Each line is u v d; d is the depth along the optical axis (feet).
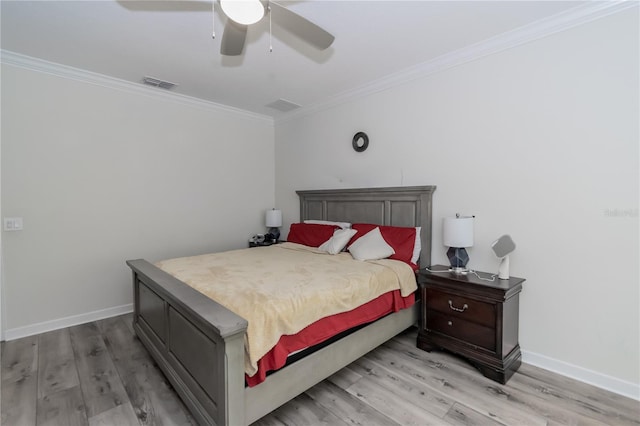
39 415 5.91
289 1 6.42
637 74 6.30
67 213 9.96
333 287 6.67
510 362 7.23
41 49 8.54
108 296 10.82
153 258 11.86
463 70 8.80
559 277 7.34
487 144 8.41
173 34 7.75
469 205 8.84
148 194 11.67
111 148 10.77
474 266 8.78
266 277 7.27
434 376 7.25
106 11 6.79
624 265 6.53
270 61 9.27
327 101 12.69
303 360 5.93
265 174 15.48
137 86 11.12
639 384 6.37
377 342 7.81
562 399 6.39
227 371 4.66
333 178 12.87
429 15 7.00
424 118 9.76
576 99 7.01
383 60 9.25
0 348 8.50
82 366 7.62
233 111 13.96
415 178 10.08
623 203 6.51
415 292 9.34
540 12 6.95
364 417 5.89
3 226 8.93
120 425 5.67
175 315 6.39
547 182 7.47
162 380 7.06
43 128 9.48
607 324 6.74
